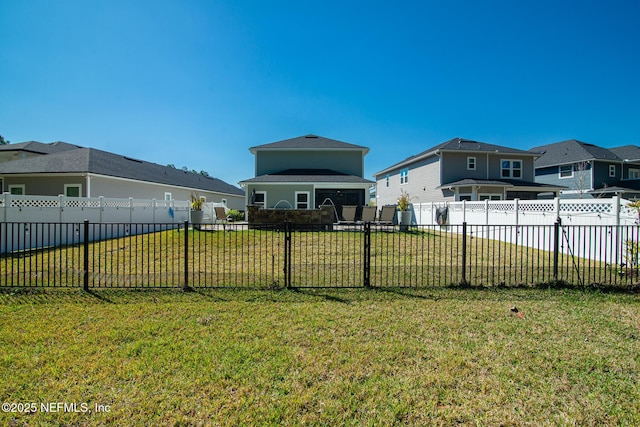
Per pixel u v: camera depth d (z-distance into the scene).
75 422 2.04
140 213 13.62
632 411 2.19
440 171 20.47
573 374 2.68
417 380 2.57
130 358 2.89
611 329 3.66
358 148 21.06
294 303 4.58
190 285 5.52
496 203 11.64
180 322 3.80
